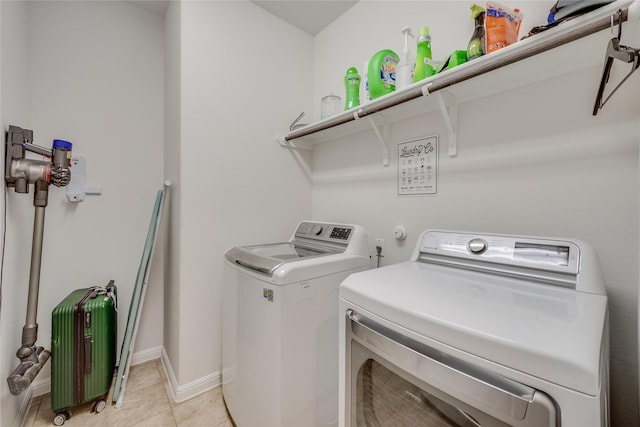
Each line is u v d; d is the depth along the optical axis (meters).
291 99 2.12
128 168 1.92
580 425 0.45
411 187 1.57
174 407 1.54
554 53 0.92
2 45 1.20
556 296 0.73
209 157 1.70
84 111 1.76
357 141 1.89
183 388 1.60
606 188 0.96
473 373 0.56
